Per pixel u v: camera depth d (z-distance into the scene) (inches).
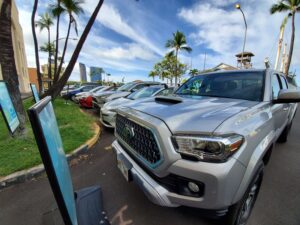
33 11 514.0
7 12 166.4
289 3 739.4
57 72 562.3
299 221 78.6
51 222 60.7
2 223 80.0
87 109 423.5
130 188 103.3
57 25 633.0
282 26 753.6
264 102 88.6
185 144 55.7
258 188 78.2
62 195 36.5
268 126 79.4
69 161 139.4
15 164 121.9
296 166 129.8
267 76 101.9
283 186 105.2
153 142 62.4
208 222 77.2
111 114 215.8
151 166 64.1
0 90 139.6
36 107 30.7
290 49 771.4
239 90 101.6
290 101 87.4
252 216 81.0
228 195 54.4
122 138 89.7
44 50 988.6
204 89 116.6
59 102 489.1
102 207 69.2
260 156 66.3
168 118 62.6
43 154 31.5
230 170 53.2
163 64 1320.1
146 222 78.6
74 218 46.6
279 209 86.0
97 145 176.1
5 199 96.0
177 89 137.9
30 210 87.8
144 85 324.5
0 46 164.9
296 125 265.6
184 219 79.5
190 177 54.7
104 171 123.4
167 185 61.0
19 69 1194.6
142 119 68.3
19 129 173.2
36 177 116.3
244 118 65.1
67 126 225.3
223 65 1109.7
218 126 56.1
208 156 53.2
